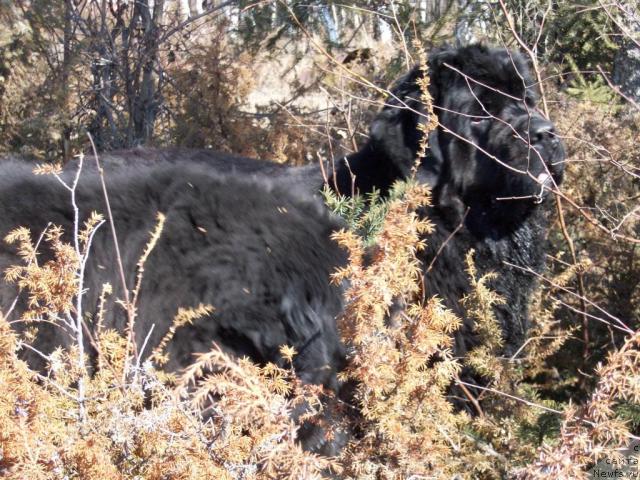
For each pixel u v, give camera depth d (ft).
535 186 15.21
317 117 28.37
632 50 24.39
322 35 28.63
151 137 27.78
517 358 15.23
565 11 24.39
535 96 16.63
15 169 10.98
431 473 9.95
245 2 28.27
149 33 28.04
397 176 15.96
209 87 26.99
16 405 8.07
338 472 9.54
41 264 9.71
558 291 18.01
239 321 9.88
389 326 10.14
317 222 10.75
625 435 8.67
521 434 12.35
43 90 28.43
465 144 15.47
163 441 8.10
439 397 10.12
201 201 10.46
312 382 10.03
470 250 14.56
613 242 18.17
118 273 9.91
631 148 19.08
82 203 10.32
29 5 28.94
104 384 8.62
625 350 8.98
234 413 8.17
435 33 25.59
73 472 8.04
